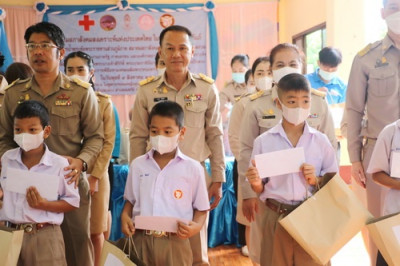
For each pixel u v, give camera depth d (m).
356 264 3.49
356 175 2.62
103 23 7.79
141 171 2.11
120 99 7.97
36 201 2.01
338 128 3.68
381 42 2.53
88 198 2.43
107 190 2.96
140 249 2.03
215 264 3.54
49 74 2.32
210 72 7.88
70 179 2.14
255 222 2.57
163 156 2.13
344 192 1.86
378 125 2.51
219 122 2.60
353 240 4.02
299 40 7.15
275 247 2.00
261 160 1.94
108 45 7.83
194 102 2.51
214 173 2.56
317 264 1.98
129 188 2.15
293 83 1.97
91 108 2.38
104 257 1.84
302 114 1.99
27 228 2.04
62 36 2.31
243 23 7.84
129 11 7.79
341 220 1.83
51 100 2.32
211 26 7.81
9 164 2.13
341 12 5.59
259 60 3.15
